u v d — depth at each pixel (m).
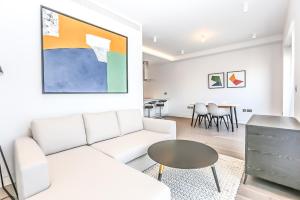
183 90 6.81
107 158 1.63
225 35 4.32
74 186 1.14
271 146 1.71
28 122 1.96
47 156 1.70
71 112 2.37
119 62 2.99
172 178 1.98
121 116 2.60
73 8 2.37
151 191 1.09
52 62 2.13
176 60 6.66
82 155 1.70
